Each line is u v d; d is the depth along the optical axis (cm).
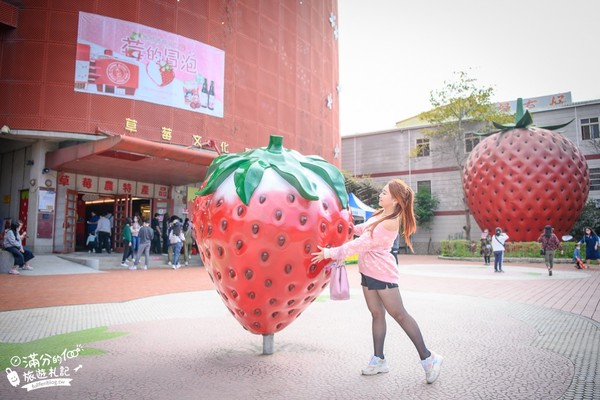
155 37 1773
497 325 565
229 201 354
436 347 448
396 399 299
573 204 1970
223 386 325
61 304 740
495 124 2139
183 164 1680
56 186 1736
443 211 3141
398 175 3331
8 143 1786
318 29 2714
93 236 1916
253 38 2183
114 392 313
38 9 1605
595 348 444
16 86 1573
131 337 491
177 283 1075
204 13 1945
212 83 1948
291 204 347
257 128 2153
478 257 2236
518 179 1972
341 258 345
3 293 859
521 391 315
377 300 357
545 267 1739
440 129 3009
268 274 345
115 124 1656
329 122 2783
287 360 396
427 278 1246
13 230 1262
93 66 1638
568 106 2819
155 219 1878
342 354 417
